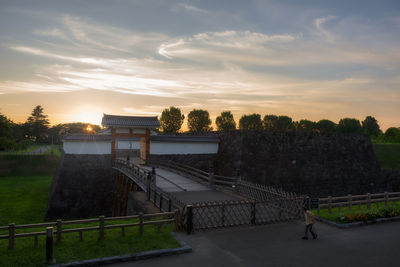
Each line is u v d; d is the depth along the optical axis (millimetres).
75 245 9695
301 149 35531
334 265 8523
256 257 9055
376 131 107000
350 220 12867
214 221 12234
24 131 122500
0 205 31906
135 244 9812
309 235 11242
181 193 17781
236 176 18266
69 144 31219
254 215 12469
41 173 56531
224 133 35250
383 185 40312
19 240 10367
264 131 33906
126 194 24766
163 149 32656
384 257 9148
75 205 29984
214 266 8383
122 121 30531
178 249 9328
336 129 80625
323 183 35656
